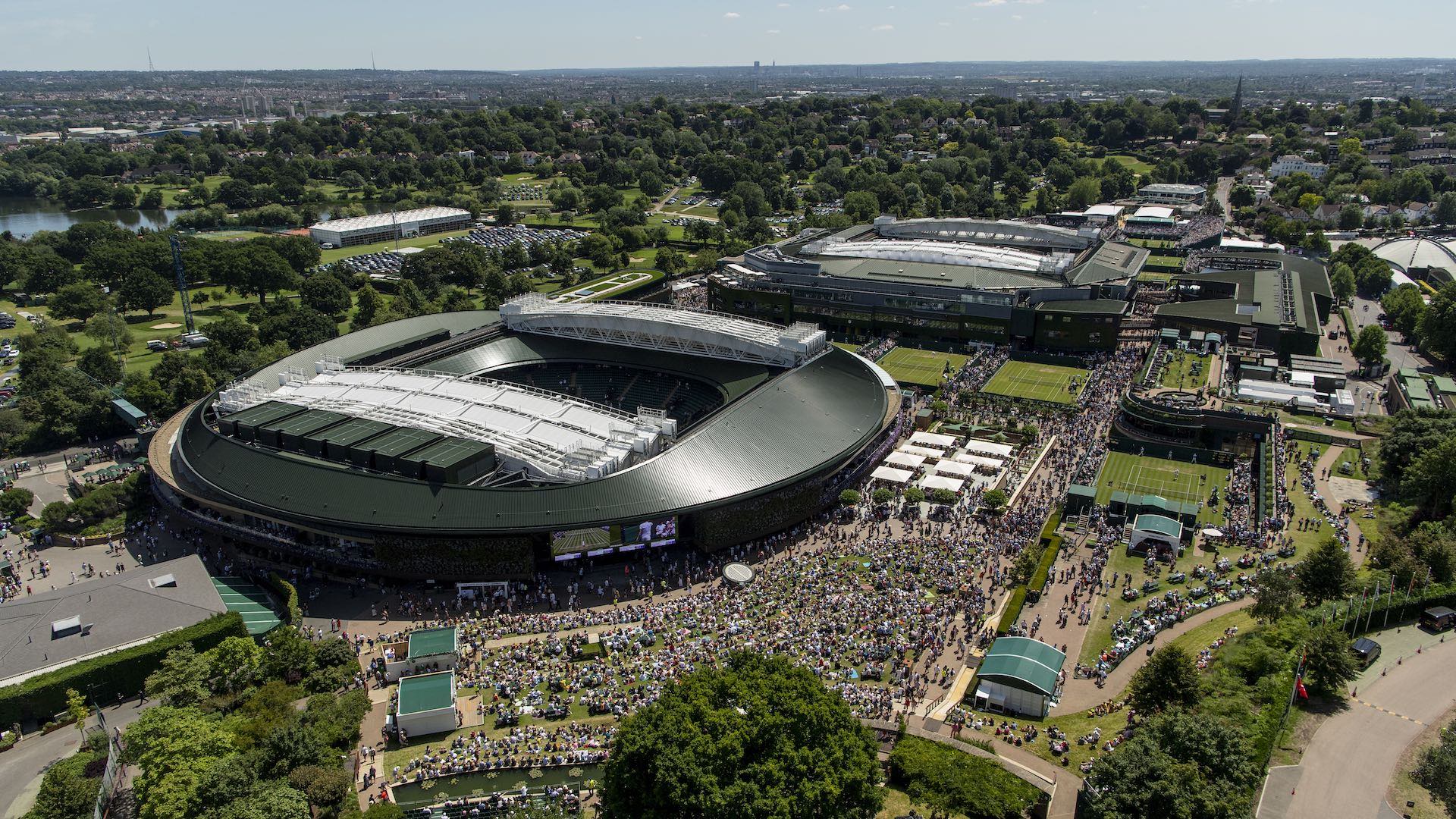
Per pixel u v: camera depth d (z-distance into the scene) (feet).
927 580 508.12
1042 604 486.79
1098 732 375.86
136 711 416.05
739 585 501.97
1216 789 317.63
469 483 528.63
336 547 521.65
